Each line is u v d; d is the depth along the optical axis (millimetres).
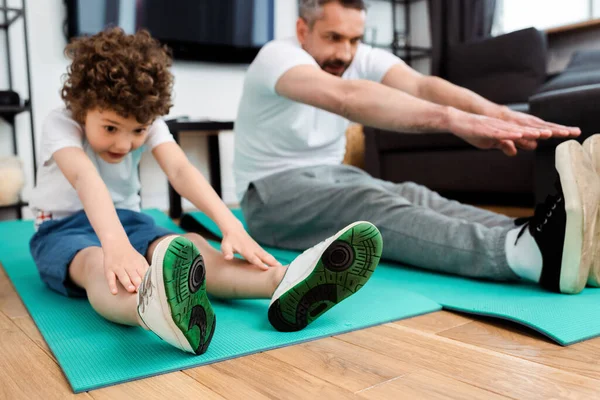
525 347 704
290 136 1376
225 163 3262
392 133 2645
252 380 610
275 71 1216
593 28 3072
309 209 1278
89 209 837
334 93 1103
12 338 792
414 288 1018
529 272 950
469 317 849
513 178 2166
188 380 615
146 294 627
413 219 1104
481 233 1020
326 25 1296
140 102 898
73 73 949
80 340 753
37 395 585
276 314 755
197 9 3041
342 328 783
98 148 972
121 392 587
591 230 854
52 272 966
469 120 958
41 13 2676
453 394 562
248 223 1475
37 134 2693
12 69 2627
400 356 678
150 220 1106
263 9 3264
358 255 704
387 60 1480
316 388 585
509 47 2881
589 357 660
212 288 903
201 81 3162
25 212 2676
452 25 3475
